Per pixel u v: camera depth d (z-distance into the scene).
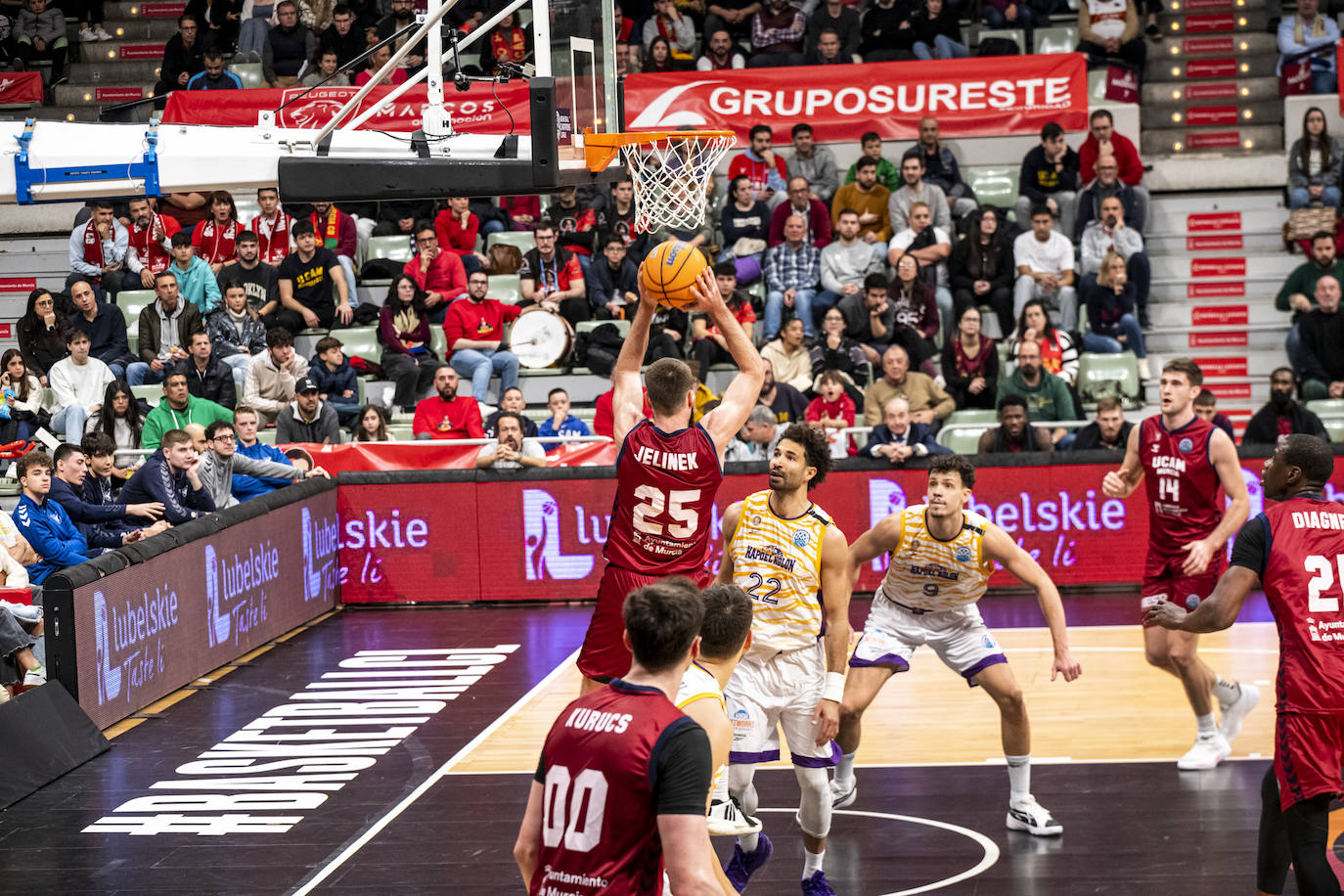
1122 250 14.85
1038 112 15.97
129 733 8.87
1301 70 16.78
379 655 10.70
